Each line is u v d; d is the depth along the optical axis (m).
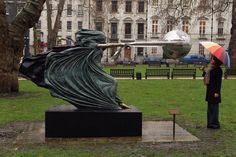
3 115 12.20
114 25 78.50
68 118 8.90
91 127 8.95
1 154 7.67
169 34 9.27
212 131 10.05
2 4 16.83
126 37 78.25
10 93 17.73
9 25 17.69
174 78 28.70
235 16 32.31
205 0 35.72
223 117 12.06
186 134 9.55
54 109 9.15
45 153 7.73
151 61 63.97
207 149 8.24
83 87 9.11
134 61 65.62
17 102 15.12
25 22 17.88
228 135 9.61
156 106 14.30
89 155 7.63
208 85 10.30
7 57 17.52
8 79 17.77
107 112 8.95
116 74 28.78
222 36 75.38
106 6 73.75
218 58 9.91
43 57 9.34
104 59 63.53
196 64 56.41
